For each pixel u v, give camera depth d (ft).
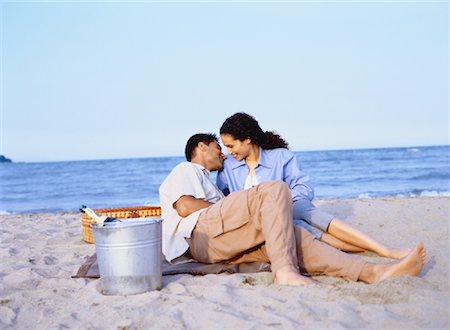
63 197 75.31
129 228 12.00
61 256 18.15
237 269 13.97
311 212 15.03
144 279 12.23
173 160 157.17
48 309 11.69
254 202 12.88
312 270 12.91
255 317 10.50
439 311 10.25
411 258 11.98
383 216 23.89
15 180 107.65
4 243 21.76
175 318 10.52
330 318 10.19
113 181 100.22
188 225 13.96
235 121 15.74
